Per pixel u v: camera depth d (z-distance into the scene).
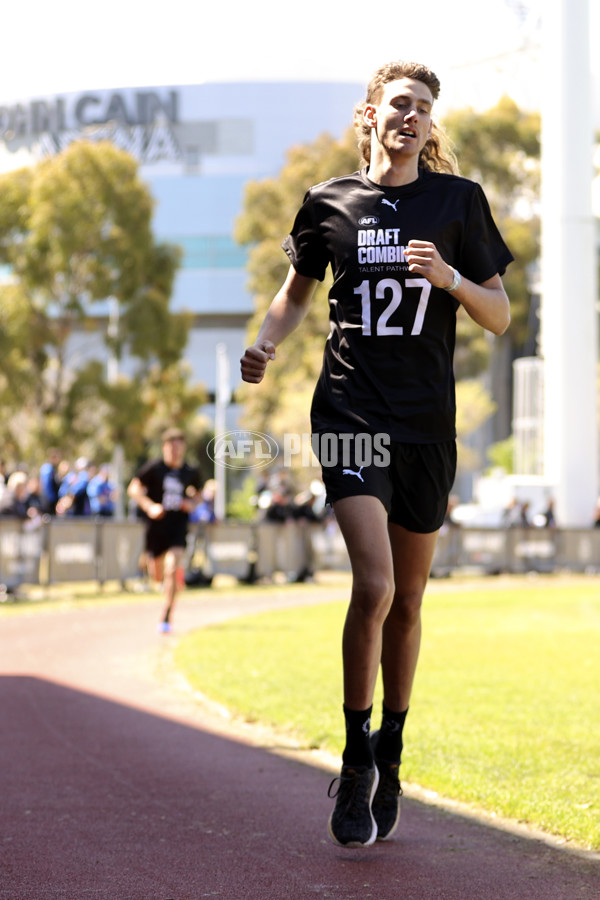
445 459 11.18
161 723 19.16
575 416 88.44
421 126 10.87
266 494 65.00
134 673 25.05
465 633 33.50
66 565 50.59
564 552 74.38
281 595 51.81
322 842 11.91
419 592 11.63
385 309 10.84
